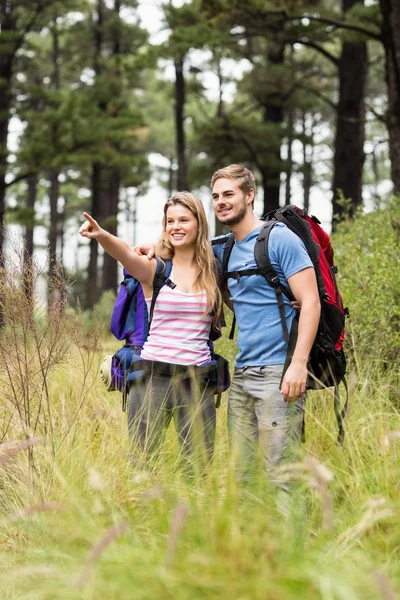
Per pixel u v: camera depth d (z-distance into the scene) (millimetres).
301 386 3422
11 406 4059
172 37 16062
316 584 2213
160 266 3809
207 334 3822
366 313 5098
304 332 3438
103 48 28750
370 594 2279
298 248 3518
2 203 20328
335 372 3639
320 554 2475
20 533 3107
